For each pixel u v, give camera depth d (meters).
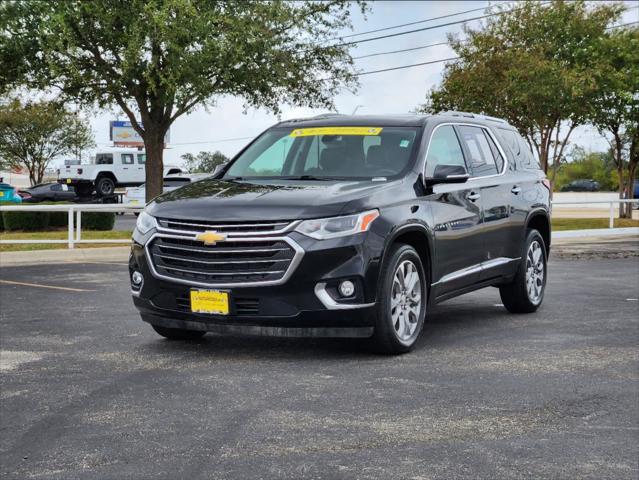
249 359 6.73
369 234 6.51
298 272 6.33
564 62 28.12
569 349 7.21
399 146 7.58
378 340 6.72
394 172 7.34
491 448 4.49
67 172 43.06
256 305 6.46
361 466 4.19
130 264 7.09
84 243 18.77
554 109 27.69
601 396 5.62
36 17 21.03
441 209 7.47
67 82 22.69
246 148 8.22
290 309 6.39
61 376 6.15
